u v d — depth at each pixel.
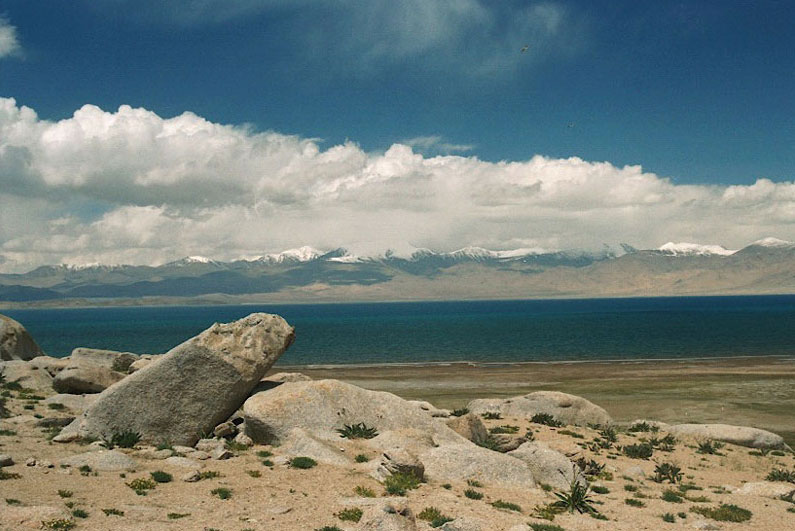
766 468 36.91
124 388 29.42
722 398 67.31
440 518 18.94
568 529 20.05
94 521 16.78
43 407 35.84
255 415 29.36
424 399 67.06
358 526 16.66
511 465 26.67
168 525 16.92
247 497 20.47
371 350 137.50
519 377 87.06
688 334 170.12
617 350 128.62
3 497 18.12
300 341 167.12
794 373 87.44
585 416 50.94
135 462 24.09
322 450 26.44
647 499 26.34
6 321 58.53
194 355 30.75
